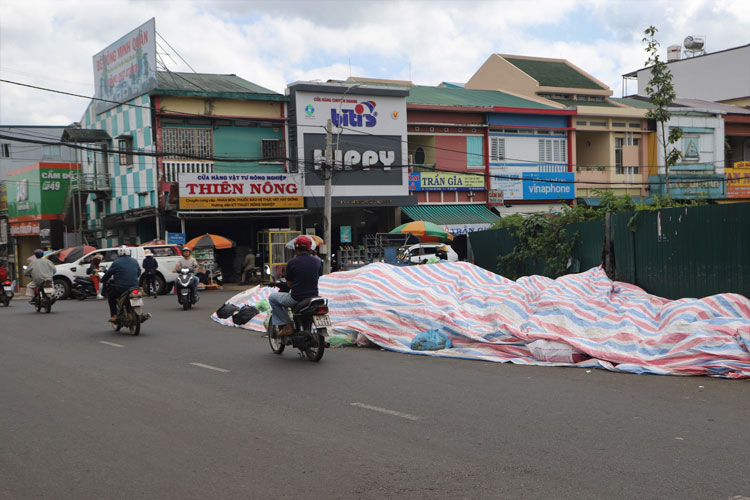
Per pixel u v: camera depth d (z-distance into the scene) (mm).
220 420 6699
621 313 11305
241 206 30828
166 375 9195
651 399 7395
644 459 5258
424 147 35812
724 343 9109
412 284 13781
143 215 30641
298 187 31922
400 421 6559
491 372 9258
